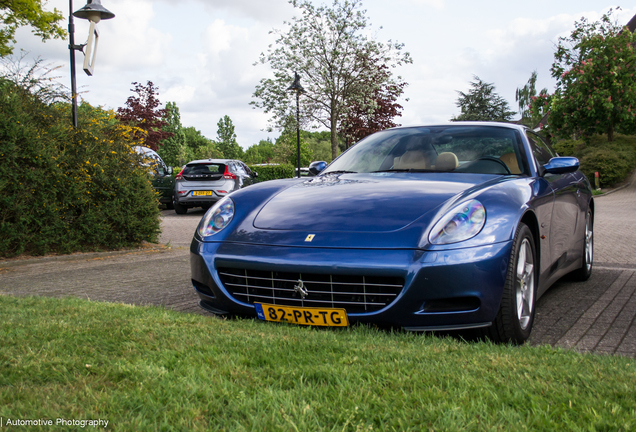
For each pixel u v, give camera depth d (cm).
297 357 203
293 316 259
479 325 246
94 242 709
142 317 277
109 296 417
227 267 277
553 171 346
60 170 658
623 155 2598
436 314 243
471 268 239
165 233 982
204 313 348
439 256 240
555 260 349
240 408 154
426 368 191
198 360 200
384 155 384
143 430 141
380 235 254
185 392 166
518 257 261
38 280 503
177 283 475
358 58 2331
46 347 215
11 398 162
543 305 367
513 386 173
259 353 207
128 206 738
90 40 739
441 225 252
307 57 2330
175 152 8812
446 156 356
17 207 621
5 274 544
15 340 225
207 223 307
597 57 2844
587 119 2912
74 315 282
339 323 252
